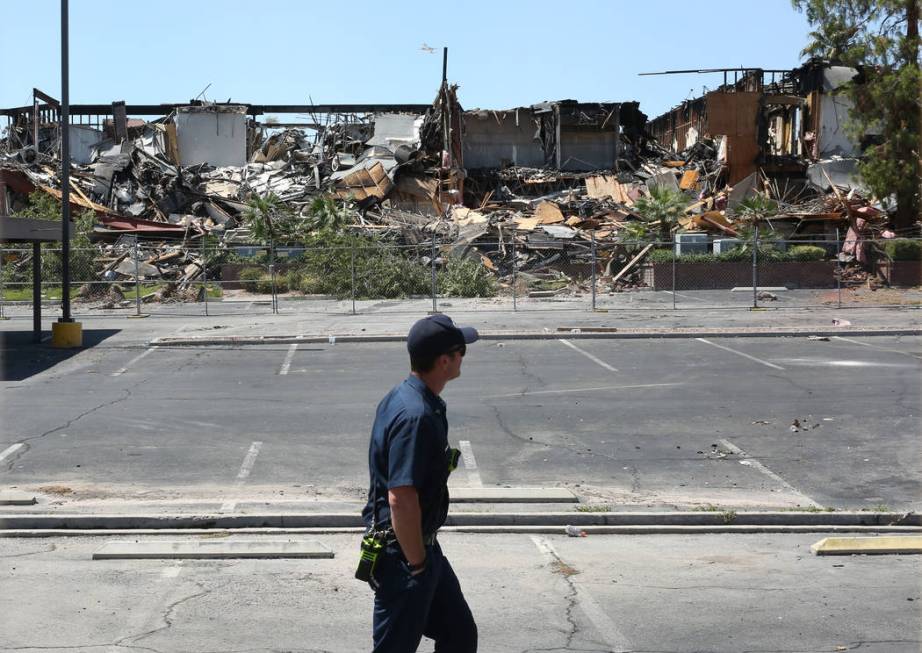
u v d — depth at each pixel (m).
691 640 5.95
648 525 9.13
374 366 18.97
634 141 63.41
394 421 3.98
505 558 7.99
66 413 14.44
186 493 10.06
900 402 14.83
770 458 11.70
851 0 40.06
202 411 14.59
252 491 10.14
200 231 45.72
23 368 18.98
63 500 9.71
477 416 14.16
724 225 43.00
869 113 41.06
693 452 12.02
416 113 73.44
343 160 60.69
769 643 5.89
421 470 3.93
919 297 34.09
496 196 57.84
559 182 58.00
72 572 7.45
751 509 9.44
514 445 12.40
